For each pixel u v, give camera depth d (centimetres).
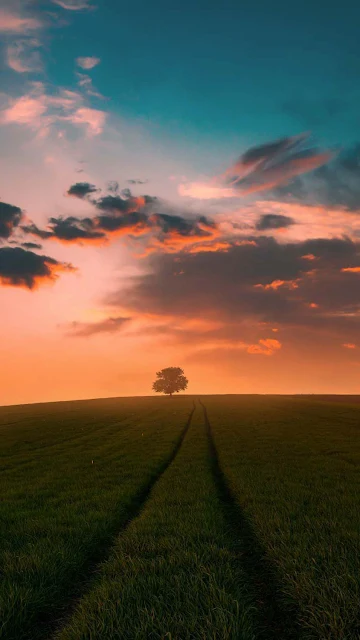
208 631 429
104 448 2545
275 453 2109
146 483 1466
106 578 615
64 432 3744
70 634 448
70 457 2220
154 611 473
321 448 2280
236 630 430
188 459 2005
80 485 1439
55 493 1327
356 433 3070
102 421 4953
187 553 677
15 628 484
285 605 525
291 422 4131
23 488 1420
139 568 630
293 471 1579
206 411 6519
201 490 1270
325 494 1161
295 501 1060
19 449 2686
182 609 488
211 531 815
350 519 880
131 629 444
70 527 884
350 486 1269
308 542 721
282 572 596
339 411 5716
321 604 482
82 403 10594
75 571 664
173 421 4612
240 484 1324
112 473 1669
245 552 753
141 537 797
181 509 1036
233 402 9306
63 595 592
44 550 735
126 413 6400
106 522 937
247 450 2250
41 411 7256
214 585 543
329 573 562
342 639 417
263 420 4450
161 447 2466
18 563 674
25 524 938
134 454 2233
